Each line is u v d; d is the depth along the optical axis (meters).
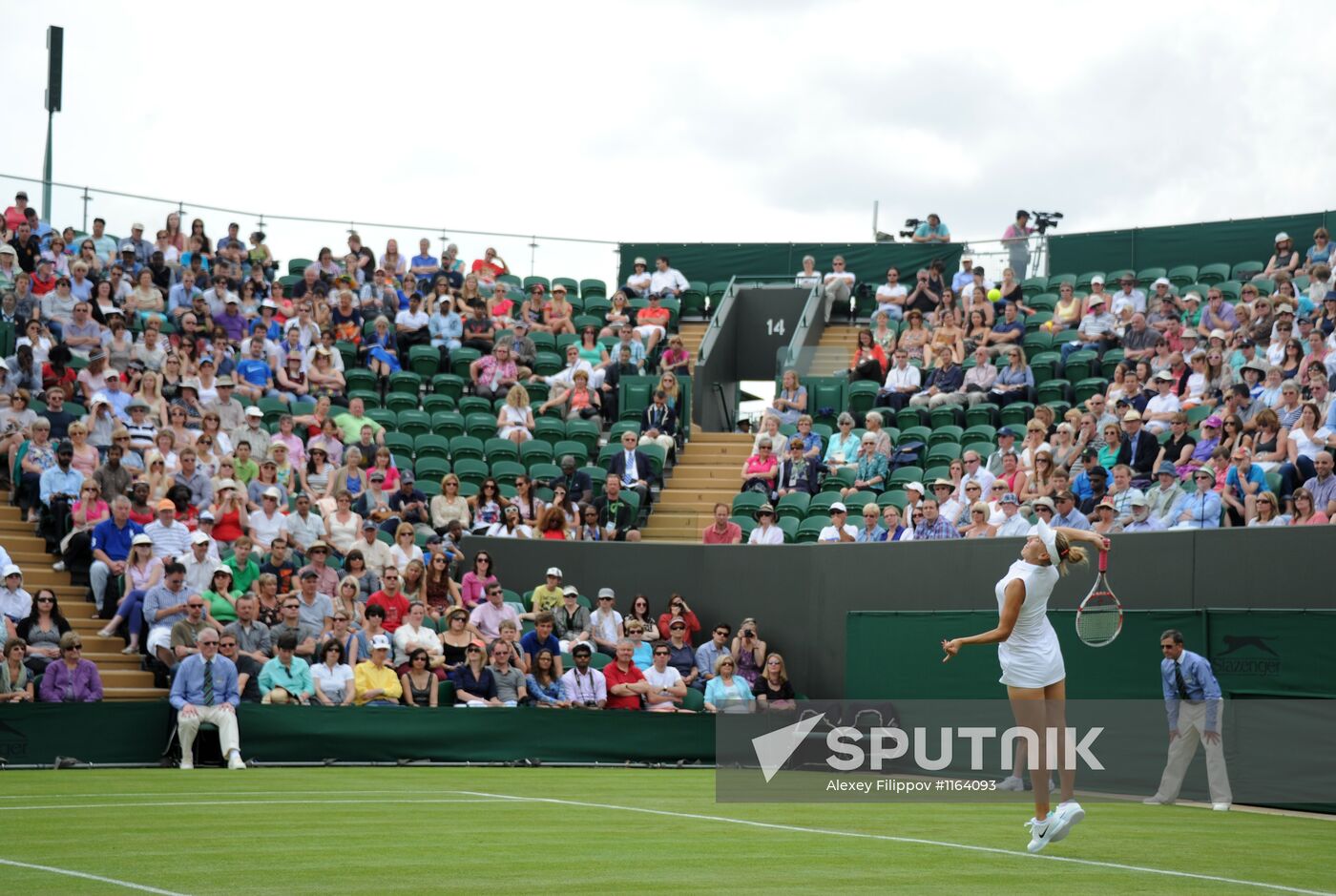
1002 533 15.92
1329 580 13.01
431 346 22.50
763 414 21.08
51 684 13.34
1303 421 15.51
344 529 16.88
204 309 20.80
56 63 25.19
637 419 21.53
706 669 16.77
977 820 9.92
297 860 7.18
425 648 15.16
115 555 15.65
